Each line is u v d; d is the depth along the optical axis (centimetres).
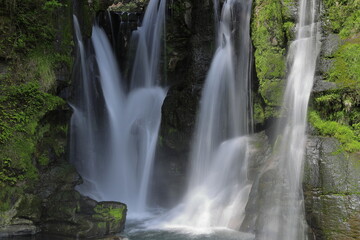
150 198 1099
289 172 689
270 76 806
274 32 833
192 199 945
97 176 1134
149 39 1334
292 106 751
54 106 888
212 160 980
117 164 1177
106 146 1186
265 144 847
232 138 965
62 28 966
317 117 680
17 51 883
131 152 1185
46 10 927
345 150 620
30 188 812
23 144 826
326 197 597
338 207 581
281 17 835
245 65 945
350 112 650
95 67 1216
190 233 801
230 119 974
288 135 731
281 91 785
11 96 845
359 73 653
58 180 873
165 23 1288
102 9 1265
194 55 1114
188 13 1178
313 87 698
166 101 1135
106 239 754
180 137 1067
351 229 560
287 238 647
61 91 1018
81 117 1104
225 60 1018
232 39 1007
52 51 934
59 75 940
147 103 1262
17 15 889
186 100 1087
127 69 1345
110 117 1225
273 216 680
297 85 751
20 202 775
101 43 1275
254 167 836
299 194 646
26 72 880
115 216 800
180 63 1248
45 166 877
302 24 805
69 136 1036
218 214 853
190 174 1025
